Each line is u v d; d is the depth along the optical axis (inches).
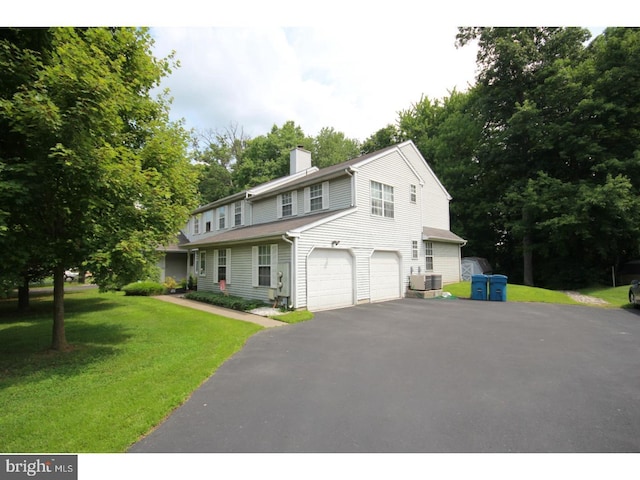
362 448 124.3
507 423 140.9
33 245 224.4
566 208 740.0
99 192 237.1
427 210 786.8
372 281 563.5
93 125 219.5
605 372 203.5
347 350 258.4
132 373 207.9
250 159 1480.1
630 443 126.1
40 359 243.0
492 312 442.6
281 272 467.8
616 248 772.6
